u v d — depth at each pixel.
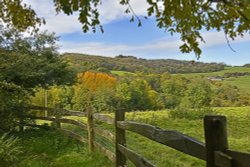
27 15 5.44
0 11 5.40
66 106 32.66
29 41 13.46
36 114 14.21
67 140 9.88
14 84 11.35
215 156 2.32
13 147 8.18
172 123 17.53
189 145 2.83
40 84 13.65
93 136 8.09
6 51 12.82
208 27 3.98
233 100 43.03
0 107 10.88
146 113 22.31
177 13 3.58
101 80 36.34
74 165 7.24
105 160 6.90
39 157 8.12
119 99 35.97
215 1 3.66
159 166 7.01
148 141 10.72
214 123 2.34
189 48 4.06
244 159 2.04
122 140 5.72
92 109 8.24
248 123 18.92
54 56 13.95
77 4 3.77
